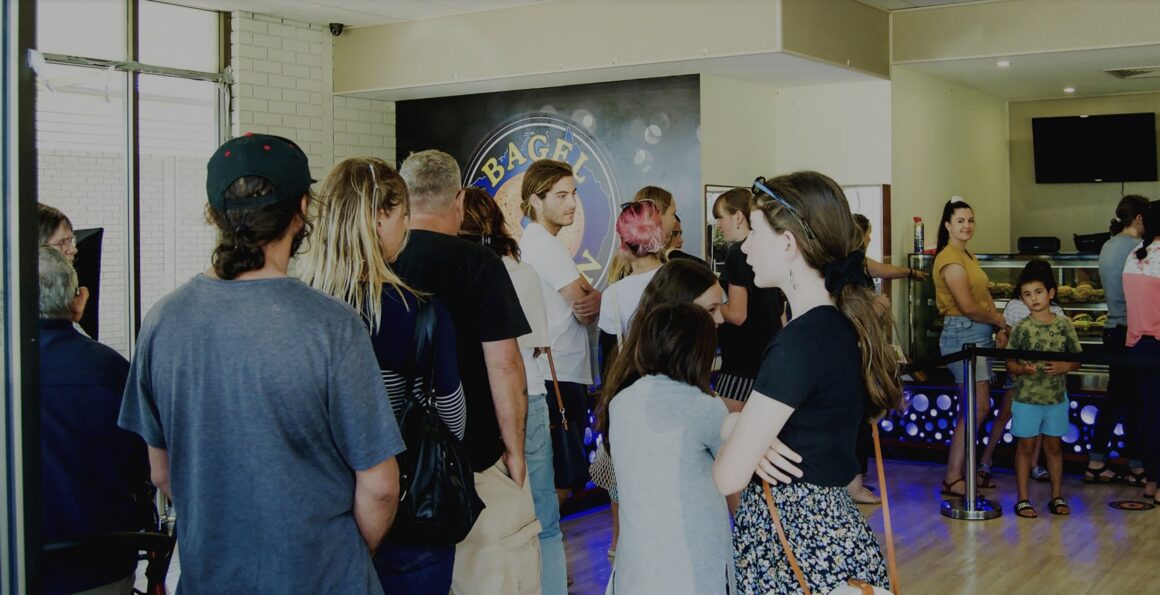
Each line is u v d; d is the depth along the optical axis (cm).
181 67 771
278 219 197
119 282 741
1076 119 1027
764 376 212
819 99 832
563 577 362
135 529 268
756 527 225
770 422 210
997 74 866
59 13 695
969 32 772
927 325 782
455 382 256
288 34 829
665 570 254
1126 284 609
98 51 719
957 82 920
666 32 723
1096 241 886
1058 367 588
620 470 263
